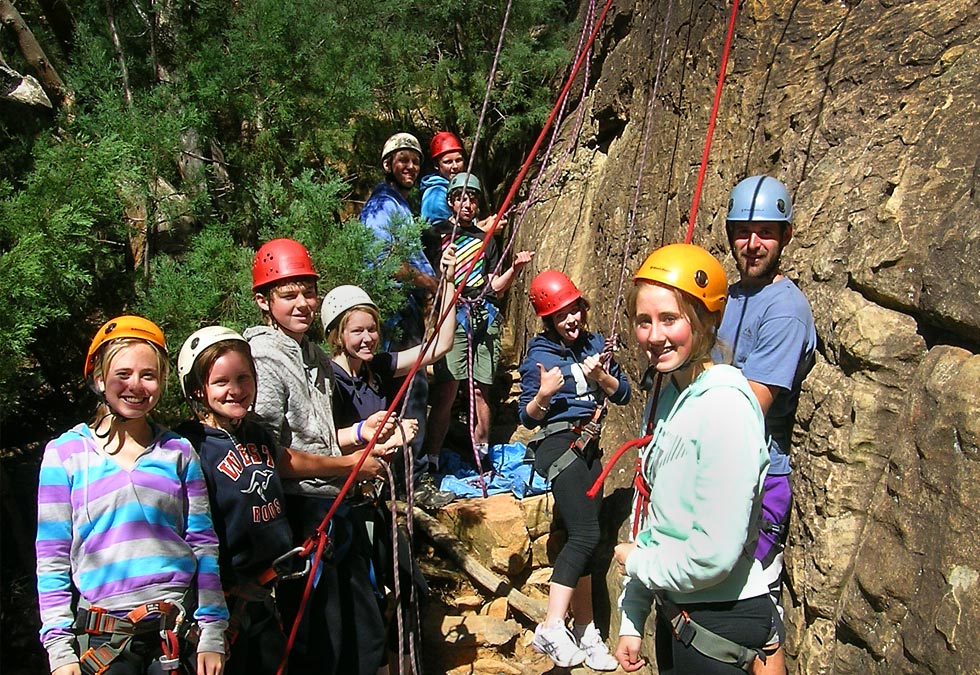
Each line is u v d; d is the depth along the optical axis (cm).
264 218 484
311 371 328
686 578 220
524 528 483
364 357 356
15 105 478
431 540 491
